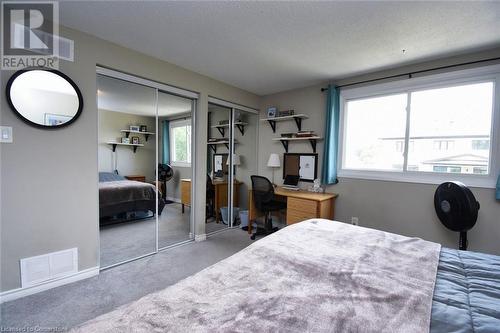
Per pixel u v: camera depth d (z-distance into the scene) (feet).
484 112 7.55
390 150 9.40
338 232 5.22
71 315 5.28
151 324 2.24
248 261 3.70
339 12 5.63
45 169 6.13
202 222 10.43
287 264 3.62
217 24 6.26
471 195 6.39
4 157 5.56
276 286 3.00
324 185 10.77
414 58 8.09
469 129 7.80
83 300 5.84
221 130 12.76
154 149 10.26
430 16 5.66
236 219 13.35
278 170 12.62
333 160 10.19
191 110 10.30
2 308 5.42
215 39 7.07
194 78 9.71
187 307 2.52
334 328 2.28
